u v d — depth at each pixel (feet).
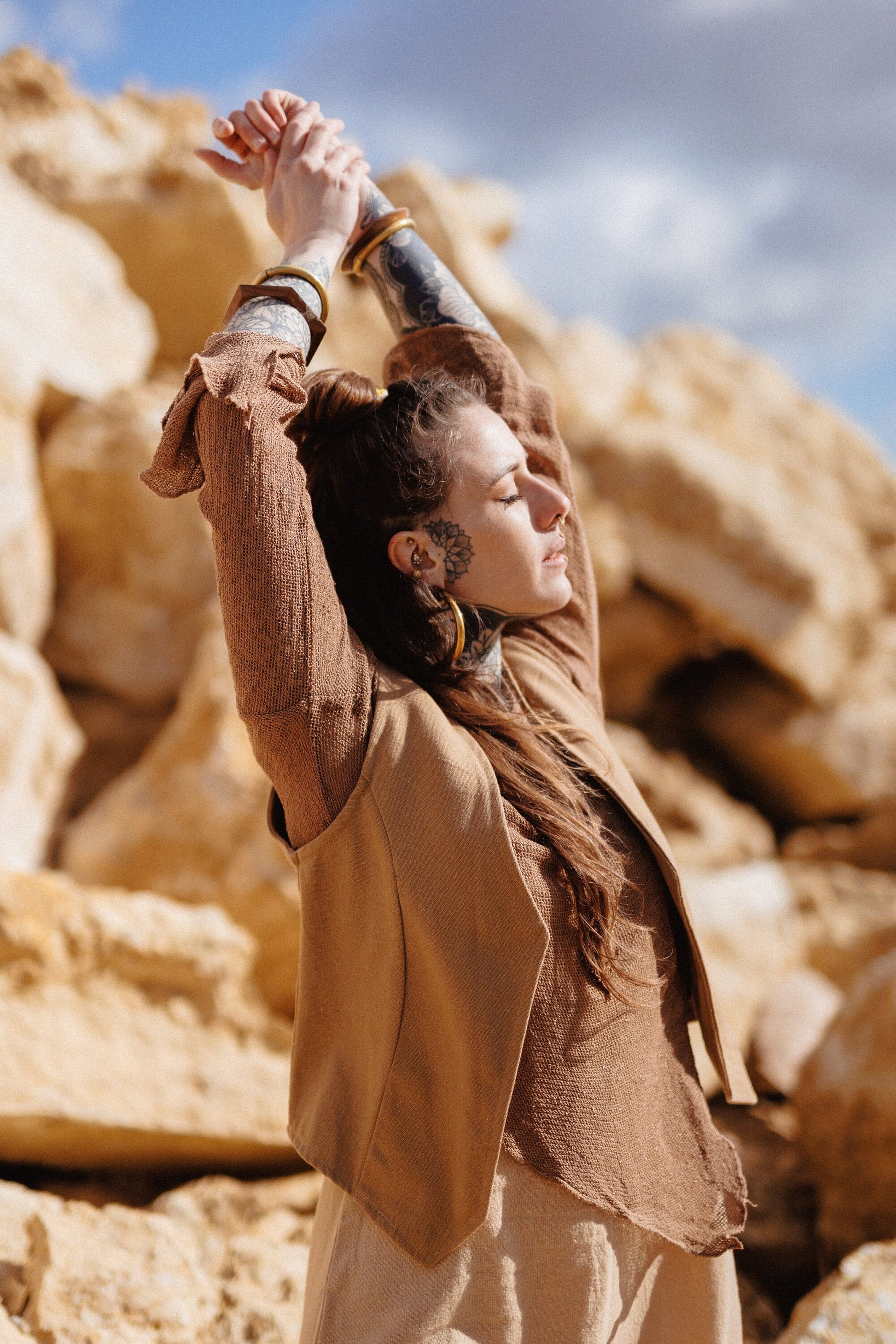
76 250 22.68
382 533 4.85
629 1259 4.45
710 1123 4.91
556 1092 4.26
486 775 4.33
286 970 13.98
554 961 4.33
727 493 25.11
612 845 4.76
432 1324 4.06
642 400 31.30
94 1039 9.75
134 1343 6.23
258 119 5.28
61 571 19.83
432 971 4.18
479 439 4.88
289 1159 10.04
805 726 24.27
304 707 4.18
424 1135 4.22
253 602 4.11
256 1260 7.50
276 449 4.18
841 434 31.89
